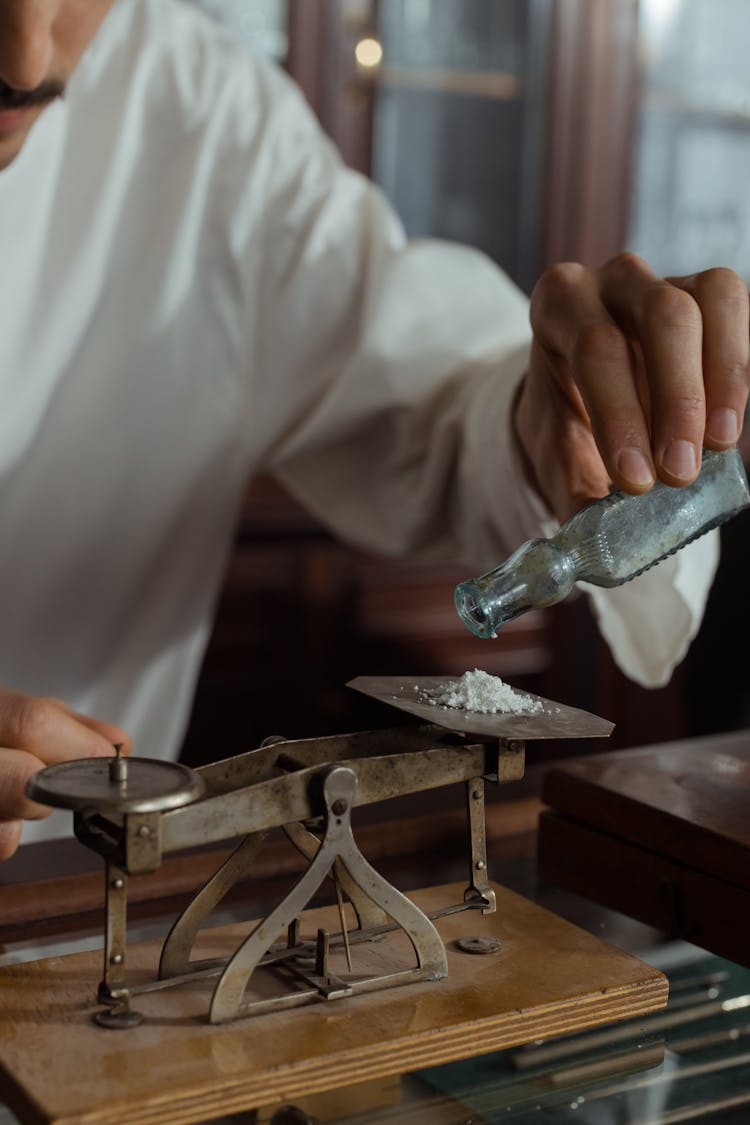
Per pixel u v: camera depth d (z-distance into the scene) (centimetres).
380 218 148
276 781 88
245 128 144
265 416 148
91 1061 83
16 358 136
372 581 246
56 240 137
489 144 249
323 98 232
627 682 267
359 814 107
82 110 139
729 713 255
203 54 146
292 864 102
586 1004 89
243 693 239
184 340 143
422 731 95
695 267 272
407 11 237
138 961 92
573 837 104
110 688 150
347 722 249
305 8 227
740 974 95
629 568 95
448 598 254
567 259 257
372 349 139
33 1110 80
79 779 86
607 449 96
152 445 144
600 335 99
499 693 94
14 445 137
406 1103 83
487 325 141
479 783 95
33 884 98
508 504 124
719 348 99
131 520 145
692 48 262
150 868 85
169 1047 84
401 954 93
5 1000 88
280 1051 84
